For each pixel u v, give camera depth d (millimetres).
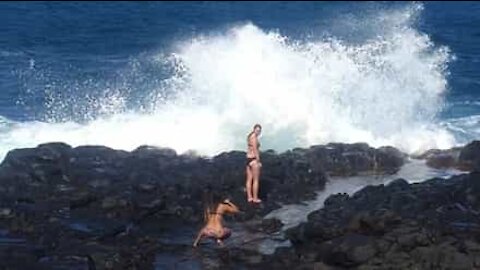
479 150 26141
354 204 21094
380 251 17516
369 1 66812
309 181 24391
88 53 40219
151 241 20156
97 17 56219
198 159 25453
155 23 53875
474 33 43938
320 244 18812
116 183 22969
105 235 20172
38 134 27906
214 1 69062
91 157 24922
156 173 23859
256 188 22891
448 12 53875
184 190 22812
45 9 58875
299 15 58188
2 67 35875
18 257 18203
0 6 59344
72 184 23062
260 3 67812
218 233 20234
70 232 20188
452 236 18125
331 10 60969
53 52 40281
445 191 21250
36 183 23047
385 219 18594
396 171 25828
